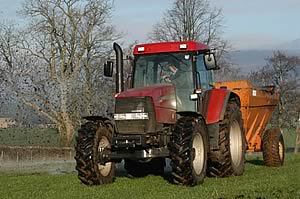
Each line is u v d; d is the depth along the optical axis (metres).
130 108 10.44
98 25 37.34
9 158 24.84
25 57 33.00
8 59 32.53
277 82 44.47
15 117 27.84
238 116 12.27
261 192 8.74
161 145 10.48
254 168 14.03
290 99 41.72
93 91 31.70
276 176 11.31
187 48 11.45
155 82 11.55
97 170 10.45
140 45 11.84
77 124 31.38
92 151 10.39
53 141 30.25
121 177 12.20
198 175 10.25
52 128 31.17
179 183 10.09
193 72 11.30
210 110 11.38
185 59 11.42
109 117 11.09
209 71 12.09
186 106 11.19
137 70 11.77
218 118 11.29
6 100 27.94
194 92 11.16
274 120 31.09
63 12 36.88
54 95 31.23
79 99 31.77
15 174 15.16
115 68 12.09
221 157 11.45
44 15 36.41
